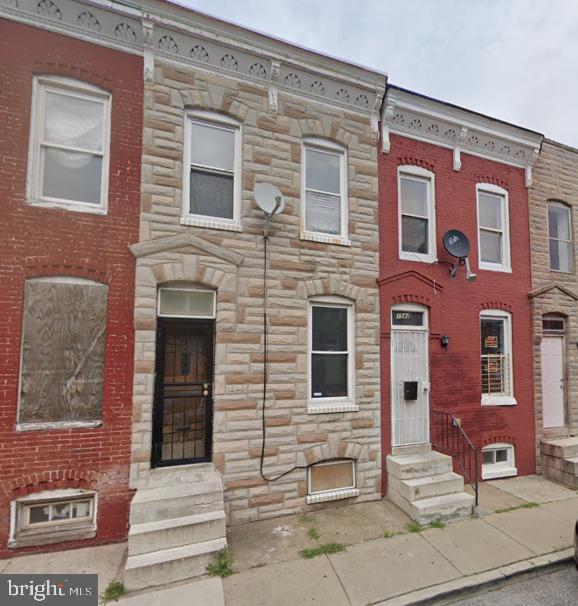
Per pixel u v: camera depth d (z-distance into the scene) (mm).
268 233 5852
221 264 5520
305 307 5996
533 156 8156
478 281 7453
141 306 5102
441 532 5070
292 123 6180
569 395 8141
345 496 5891
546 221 8352
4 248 4656
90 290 5000
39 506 4711
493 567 4293
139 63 5422
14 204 4730
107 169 5184
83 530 4688
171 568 3998
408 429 6547
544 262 8211
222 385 5406
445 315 7066
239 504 5348
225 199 5836
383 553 4562
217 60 5746
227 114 5820
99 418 4926
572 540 4863
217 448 5316
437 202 7266
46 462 4637
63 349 4855
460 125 7402
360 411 6168
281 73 6082
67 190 5082
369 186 6633
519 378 7660
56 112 5105
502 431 7332
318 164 6488
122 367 5031
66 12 5062
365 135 6695
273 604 3701
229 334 5496
